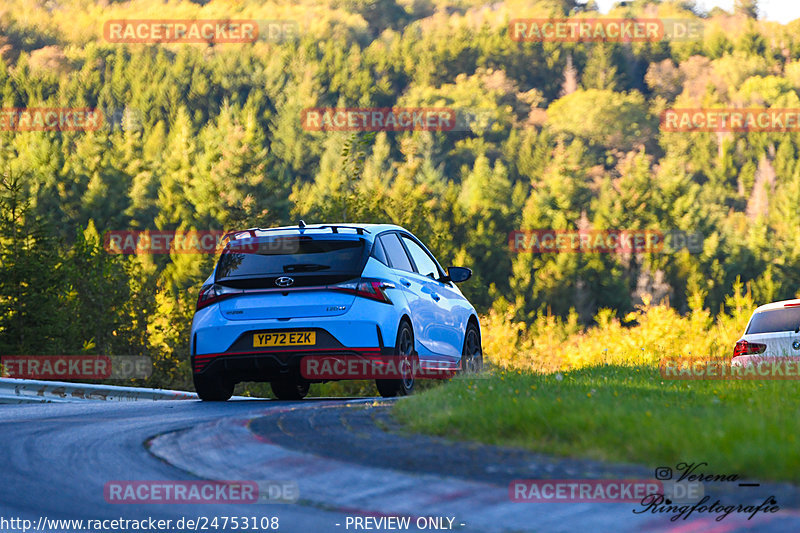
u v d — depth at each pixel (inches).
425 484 639.8
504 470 661.9
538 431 775.7
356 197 5871.1
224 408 1180.5
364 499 627.5
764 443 637.9
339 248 1338.6
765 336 1873.8
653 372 1610.5
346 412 999.0
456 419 847.1
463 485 627.8
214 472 723.4
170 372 7121.1
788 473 582.6
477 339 1686.8
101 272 7273.6
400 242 1473.9
